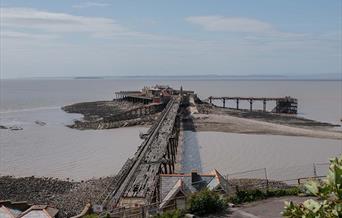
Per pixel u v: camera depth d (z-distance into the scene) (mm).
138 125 113312
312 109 156000
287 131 94875
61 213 43438
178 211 19344
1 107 174625
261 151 72500
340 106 168500
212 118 117750
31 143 85938
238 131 95625
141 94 188625
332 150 72938
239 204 20656
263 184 31156
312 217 6059
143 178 40875
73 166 65000
